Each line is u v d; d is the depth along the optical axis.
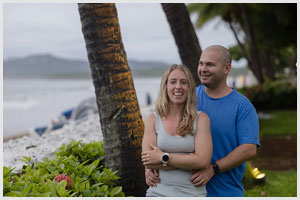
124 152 3.04
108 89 2.99
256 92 15.13
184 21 4.60
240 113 2.52
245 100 2.55
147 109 9.85
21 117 21.55
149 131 2.41
